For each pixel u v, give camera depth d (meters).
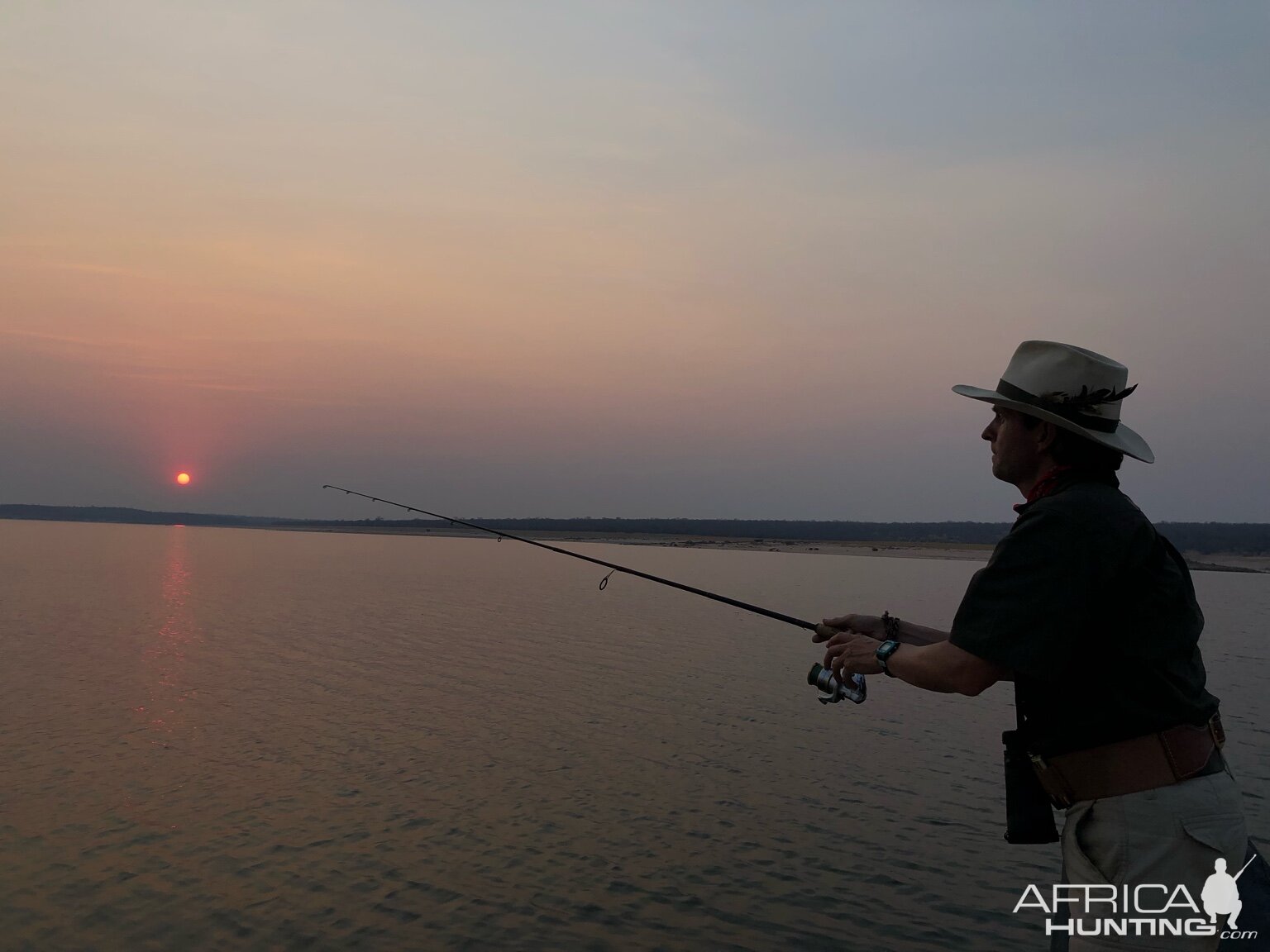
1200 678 2.45
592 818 8.64
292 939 6.41
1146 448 2.58
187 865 7.49
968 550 120.88
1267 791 9.38
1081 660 2.39
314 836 8.12
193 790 9.23
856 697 3.15
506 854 7.81
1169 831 2.34
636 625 23.05
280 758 10.36
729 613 26.45
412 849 7.88
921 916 6.87
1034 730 2.53
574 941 6.43
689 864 7.68
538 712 12.73
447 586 36.81
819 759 10.58
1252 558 99.69
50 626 21.09
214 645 18.52
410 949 6.30
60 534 113.00
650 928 6.62
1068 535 2.35
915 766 10.38
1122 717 2.36
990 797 9.38
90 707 12.70
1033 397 2.58
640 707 13.09
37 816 8.47
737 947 6.40
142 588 32.66
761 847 8.04
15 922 6.55
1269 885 2.46
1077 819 2.47
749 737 11.50
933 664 2.49
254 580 38.38
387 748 10.80
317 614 24.84
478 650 18.17
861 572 58.59
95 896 6.95
